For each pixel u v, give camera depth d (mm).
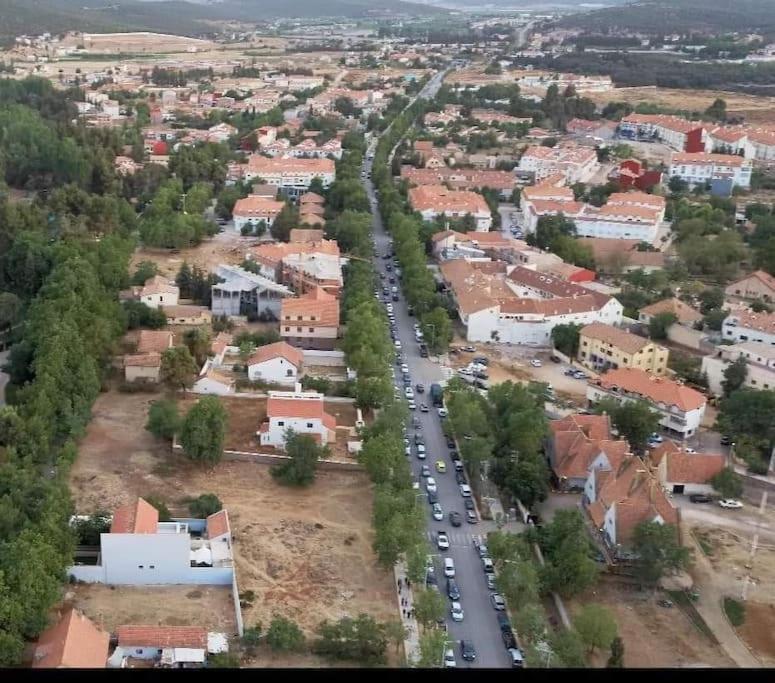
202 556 168875
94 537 171250
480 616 160375
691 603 164875
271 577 168000
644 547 166125
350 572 171250
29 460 183000
